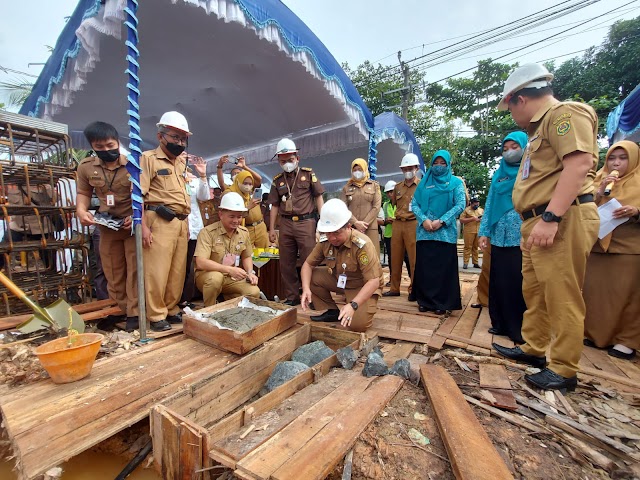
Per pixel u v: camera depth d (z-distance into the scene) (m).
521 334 2.68
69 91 3.79
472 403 1.92
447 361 2.51
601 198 2.97
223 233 3.49
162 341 2.68
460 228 11.91
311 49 3.80
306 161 8.73
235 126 6.17
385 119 6.67
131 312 3.04
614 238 2.76
